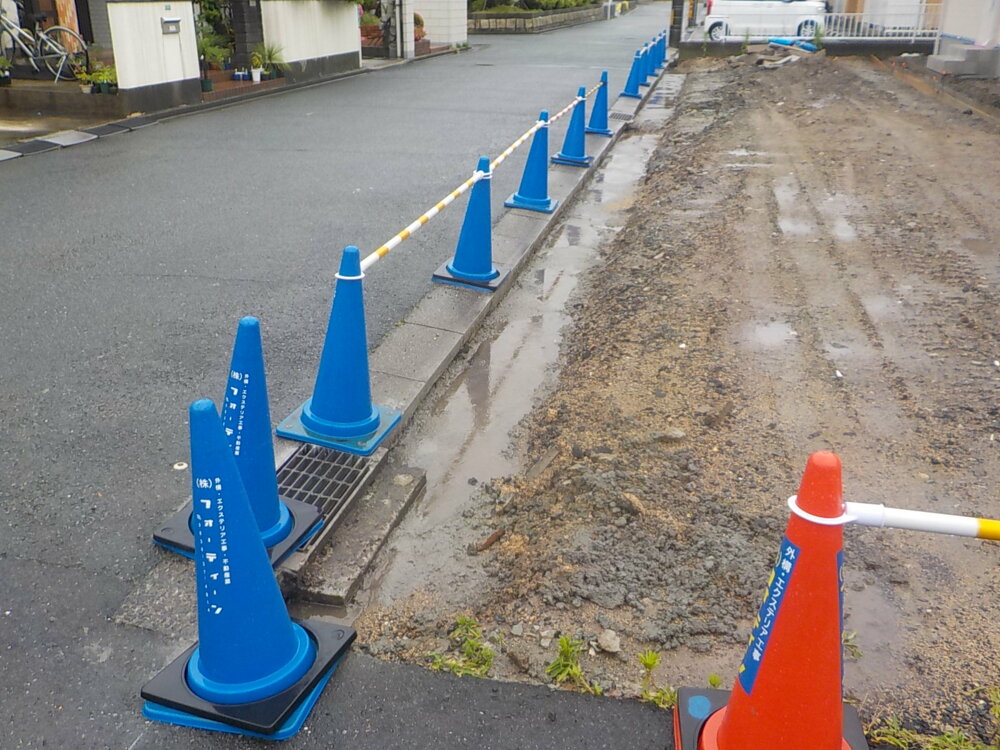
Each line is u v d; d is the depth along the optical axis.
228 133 12.12
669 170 9.80
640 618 2.90
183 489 3.71
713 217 7.57
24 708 2.58
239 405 3.02
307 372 4.81
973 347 4.86
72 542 3.34
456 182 9.33
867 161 9.45
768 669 2.09
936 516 1.98
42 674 2.71
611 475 3.67
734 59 21.03
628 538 3.29
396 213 8.07
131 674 2.72
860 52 21.00
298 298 5.90
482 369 5.20
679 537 3.29
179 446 4.04
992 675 2.64
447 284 6.15
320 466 3.86
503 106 14.96
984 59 15.94
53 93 12.86
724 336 5.11
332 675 2.72
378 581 3.31
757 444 3.96
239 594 2.45
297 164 10.16
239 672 2.51
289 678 2.58
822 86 15.58
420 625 3.01
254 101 15.23
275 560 3.12
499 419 4.61
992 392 4.34
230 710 2.49
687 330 5.20
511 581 3.23
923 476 3.67
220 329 5.35
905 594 3.01
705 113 13.77
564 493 3.69
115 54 12.59
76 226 7.51
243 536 2.44
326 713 2.58
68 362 4.85
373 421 4.09
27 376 4.67
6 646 2.82
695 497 3.54
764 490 3.60
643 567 3.13
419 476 3.98
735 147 10.49
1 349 5.00
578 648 2.78
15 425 4.17
